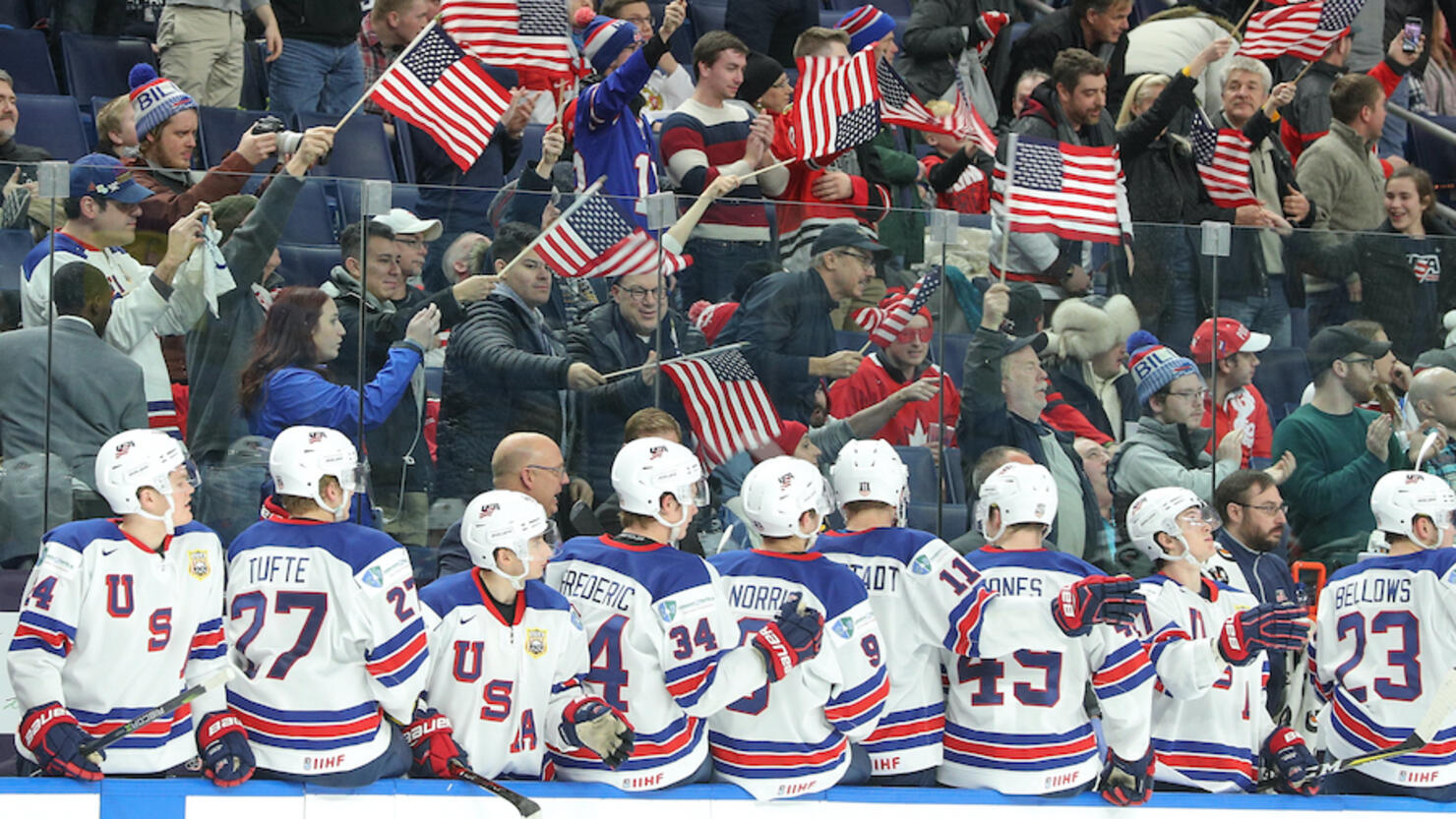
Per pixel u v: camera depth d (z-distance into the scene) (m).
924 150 18.95
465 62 13.41
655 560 10.82
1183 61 18.81
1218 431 13.05
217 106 17.45
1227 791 11.91
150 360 11.28
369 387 11.62
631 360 12.05
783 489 11.05
